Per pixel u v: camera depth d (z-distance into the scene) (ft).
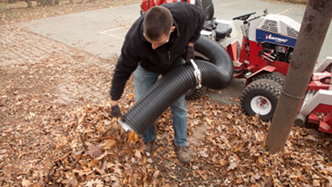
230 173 8.41
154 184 7.93
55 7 42.47
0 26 29.32
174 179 8.41
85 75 16.67
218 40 14.28
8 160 8.82
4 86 14.83
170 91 6.99
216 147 9.75
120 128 7.14
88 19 34.06
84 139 8.95
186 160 8.88
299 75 6.96
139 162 8.36
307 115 10.68
